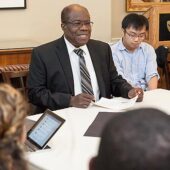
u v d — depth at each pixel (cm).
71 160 148
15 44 373
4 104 86
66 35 248
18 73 274
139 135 66
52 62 244
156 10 415
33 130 164
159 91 262
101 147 69
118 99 239
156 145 64
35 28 413
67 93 244
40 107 244
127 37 303
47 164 145
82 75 246
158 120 68
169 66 397
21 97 90
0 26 396
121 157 65
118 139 66
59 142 166
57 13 420
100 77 254
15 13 400
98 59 258
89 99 221
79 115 205
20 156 83
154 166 63
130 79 310
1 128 84
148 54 313
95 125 187
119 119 69
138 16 302
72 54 248
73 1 425
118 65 308
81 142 166
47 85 247
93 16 439
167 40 422
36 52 248
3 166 80
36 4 408
